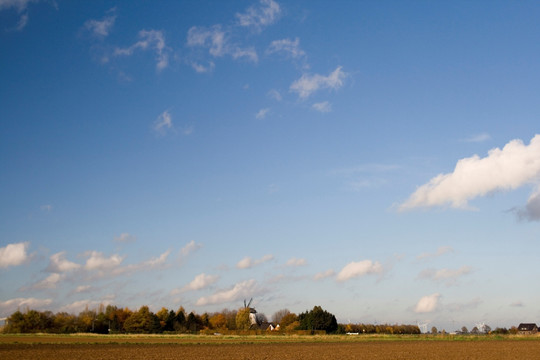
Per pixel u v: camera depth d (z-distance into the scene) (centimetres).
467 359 5550
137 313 17312
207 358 5553
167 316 18500
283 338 12225
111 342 9075
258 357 5741
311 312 17362
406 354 6341
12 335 12975
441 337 12069
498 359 5541
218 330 16562
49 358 5325
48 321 16100
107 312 19475
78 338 11012
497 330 19100
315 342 9969
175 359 5394
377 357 5844
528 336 12012
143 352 6456
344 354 6319
